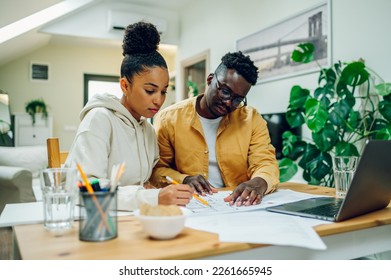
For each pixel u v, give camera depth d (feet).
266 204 3.10
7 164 11.51
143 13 16.75
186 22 16.78
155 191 2.84
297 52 7.91
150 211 2.09
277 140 9.72
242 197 3.18
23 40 14.69
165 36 17.21
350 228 2.39
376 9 7.41
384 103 6.79
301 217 2.60
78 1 14.05
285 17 9.96
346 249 2.43
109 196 2.04
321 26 8.75
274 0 10.55
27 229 2.30
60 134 18.62
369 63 7.57
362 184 2.43
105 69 19.71
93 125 3.45
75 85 19.03
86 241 2.01
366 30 7.63
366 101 7.53
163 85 3.57
